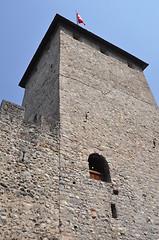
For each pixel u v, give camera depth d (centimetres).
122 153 1178
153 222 1012
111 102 1409
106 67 1641
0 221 692
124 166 1128
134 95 1605
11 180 788
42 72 1620
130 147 1241
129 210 984
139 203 1037
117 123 1314
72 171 946
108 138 1194
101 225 868
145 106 1590
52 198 830
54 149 967
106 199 955
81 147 1053
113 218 917
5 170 796
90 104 1287
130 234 913
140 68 1970
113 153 1145
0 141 848
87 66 1516
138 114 1486
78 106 1221
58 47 1514
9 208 731
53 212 801
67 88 1265
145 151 1291
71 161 973
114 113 1358
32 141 929
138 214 995
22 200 769
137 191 1076
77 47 1602
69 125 1096
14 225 707
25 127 948
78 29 1733
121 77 1664
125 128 1324
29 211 759
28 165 856
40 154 913
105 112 1317
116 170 1083
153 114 1582
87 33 1755
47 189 841
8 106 952
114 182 1033
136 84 1720
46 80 1473
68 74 1353
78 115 1177
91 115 1233
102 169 1095
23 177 818
